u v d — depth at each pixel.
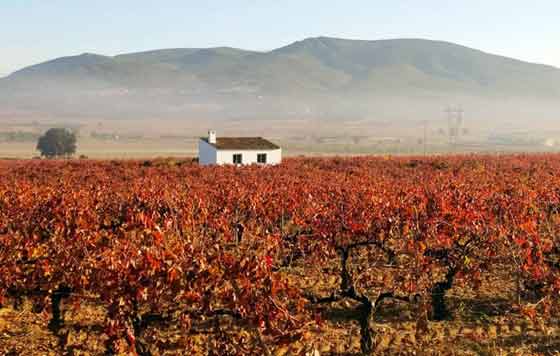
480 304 25.00
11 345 20.00
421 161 85.56
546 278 23.25
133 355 15.28
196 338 20.31
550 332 21.83
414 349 20.44
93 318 22.61
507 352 20.14
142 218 22.59
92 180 56.84
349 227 25.97
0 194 33.81
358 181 49.53
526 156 97.81
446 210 26.89
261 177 56.22
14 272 20.94
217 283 15.32
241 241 30.75
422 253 23.72
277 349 19.48
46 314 21.52
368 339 19.97
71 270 19.50
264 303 15.20
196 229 26.42
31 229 26.50
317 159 94.75
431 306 23.14
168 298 16.50
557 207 35.72
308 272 29.03
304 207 31.78
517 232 26.08
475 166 76.62
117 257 16.58
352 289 20.47
